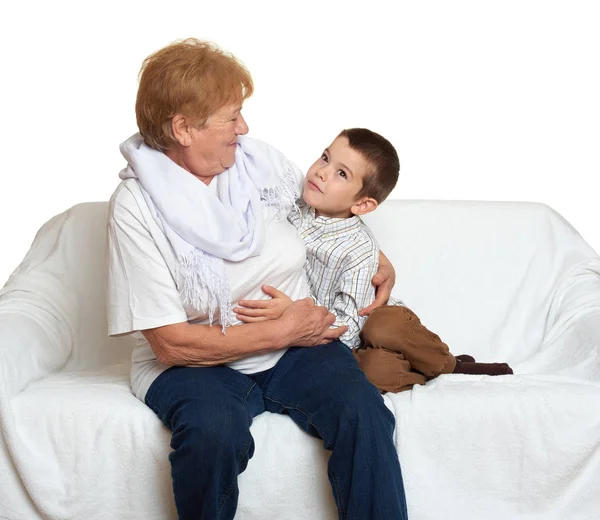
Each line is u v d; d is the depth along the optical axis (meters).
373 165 3.32
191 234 2.95
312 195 3.36
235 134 3.02
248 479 3.02
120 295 2.97
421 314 3.88
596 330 3.57
